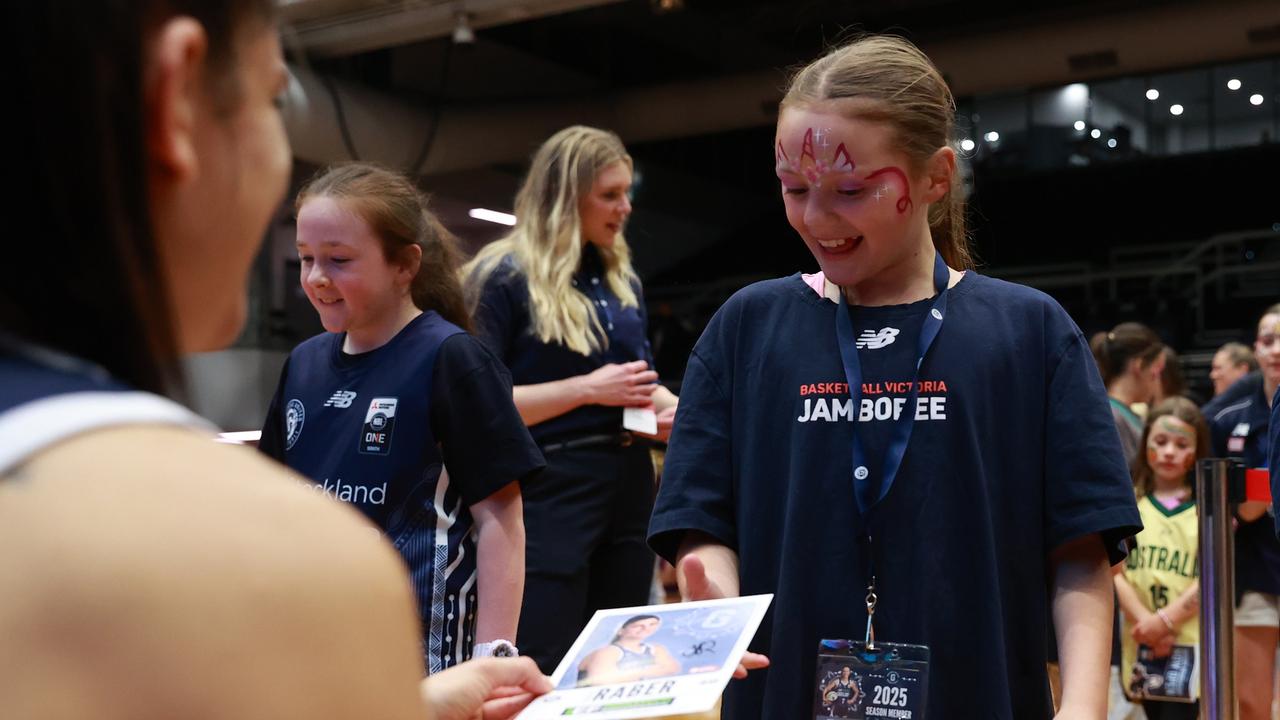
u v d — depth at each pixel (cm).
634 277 339
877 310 156
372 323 220
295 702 39
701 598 137
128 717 37
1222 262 1427
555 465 304
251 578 39
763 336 162
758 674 155
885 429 151
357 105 785
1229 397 545
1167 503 446
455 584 209
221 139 51
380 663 41
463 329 236
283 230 743
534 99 898
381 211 217
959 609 146
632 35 1127
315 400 220
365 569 42
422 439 211
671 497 161
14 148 45
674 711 111
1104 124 1642
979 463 148
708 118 923
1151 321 1346
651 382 310
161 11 48
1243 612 457
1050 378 153
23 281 45
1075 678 141
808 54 1114
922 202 155
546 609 296
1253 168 1580
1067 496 149
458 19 663
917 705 140
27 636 36
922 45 883
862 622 148
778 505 156
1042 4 1035
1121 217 1653
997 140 1681
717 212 1636
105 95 45
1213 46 807
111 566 37
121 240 46
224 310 55
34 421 41
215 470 42
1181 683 422
